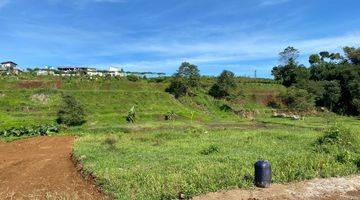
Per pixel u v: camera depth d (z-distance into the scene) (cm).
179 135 4597
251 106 9244
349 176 2178
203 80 10175
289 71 10931
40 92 7812
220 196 1817
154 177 2184
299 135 4191
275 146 3428
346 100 9575
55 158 3344
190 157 2862
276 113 8562
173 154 3094
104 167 2555
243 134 4522
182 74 9138
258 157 2716
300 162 2386
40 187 2291
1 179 2531
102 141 4138
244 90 9975
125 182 2158
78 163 2892
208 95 9238
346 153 2519
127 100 8119
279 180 2039
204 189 1897
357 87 9156
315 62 11375
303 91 9050
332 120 7456
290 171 2152
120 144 3838
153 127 5831
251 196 1823
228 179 2031
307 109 8794
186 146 3619
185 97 8875
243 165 2417
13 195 2119
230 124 6512
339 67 10406
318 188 1958
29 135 5466
